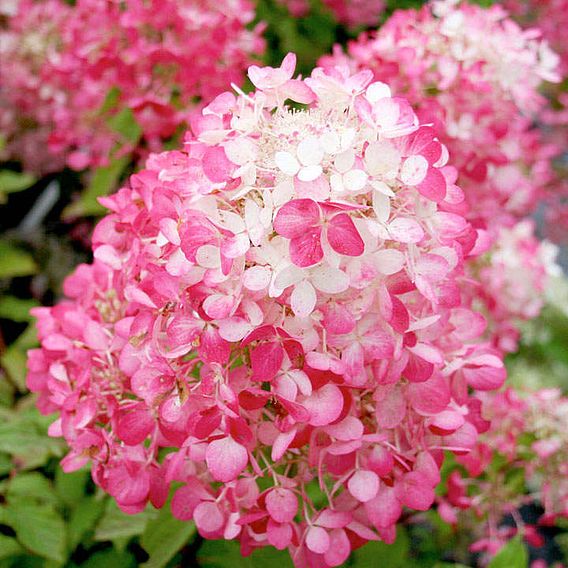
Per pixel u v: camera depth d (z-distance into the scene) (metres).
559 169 1.00
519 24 1.00
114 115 0.59
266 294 0.34
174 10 0.54
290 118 0.37
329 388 0.34
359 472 0.35
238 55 0.58
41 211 0.87
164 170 0.38
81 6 0.59
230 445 0.34
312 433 0.35
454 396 0.38
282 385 0.34
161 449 0.43
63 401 0.39
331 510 0.36
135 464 0.37
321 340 0.34
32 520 0.47
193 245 0.33
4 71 0.74
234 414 0.33
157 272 0.34
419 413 0.36
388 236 0.33
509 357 0.99
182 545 0.44
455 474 0.49
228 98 0.38
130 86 0.56
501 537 0.54
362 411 0.36
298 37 0.80
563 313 0.96
